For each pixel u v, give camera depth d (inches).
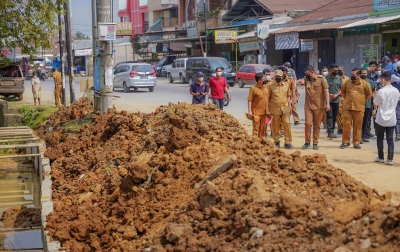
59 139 558.3
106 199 299.6
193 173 277.1
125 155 367.2
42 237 308.8
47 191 367.9
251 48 1544.0
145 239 236.2
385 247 158.4
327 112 567.5
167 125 370.0
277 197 209.0
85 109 631.8
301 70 1450.5
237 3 1722.4
